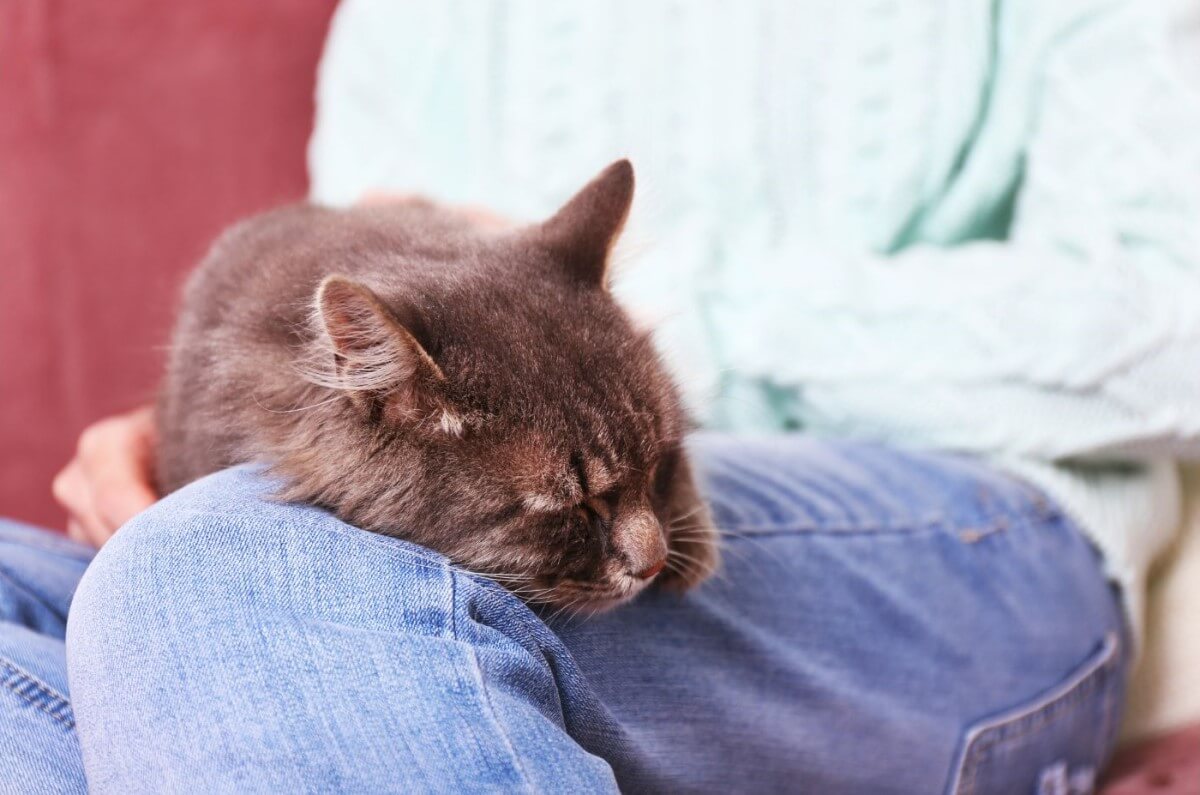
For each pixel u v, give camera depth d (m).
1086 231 0.72
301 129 0.95
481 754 0.49
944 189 0.79
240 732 0.49
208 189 0.94
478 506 0.57
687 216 0.83
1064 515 0.71
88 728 0.50
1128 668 0.73
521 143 0.86
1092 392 0.69
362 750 0.48
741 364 0.77
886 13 0.78
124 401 0.93
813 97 0.80
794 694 0.61
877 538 0.65
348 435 0.58
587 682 0.55
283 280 0.62
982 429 0.71
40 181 0.91
